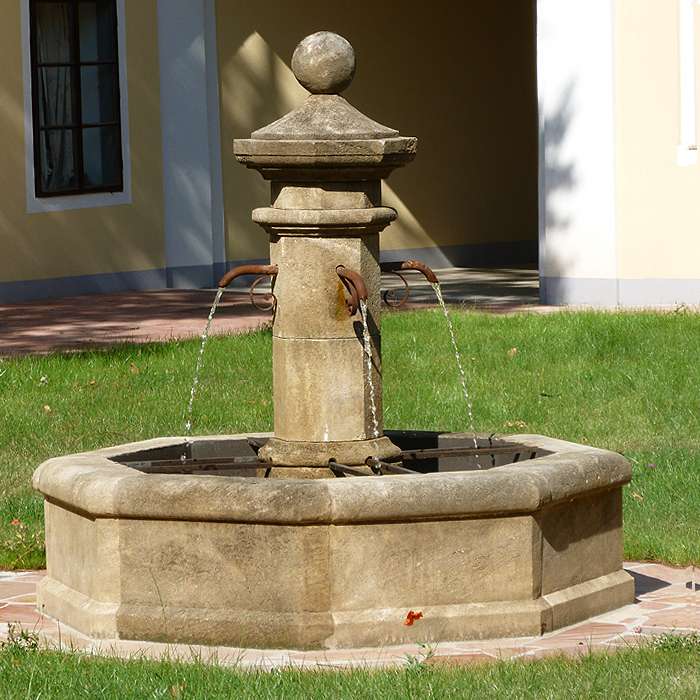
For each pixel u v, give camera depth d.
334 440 8.50
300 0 26.33
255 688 6.66
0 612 8.30
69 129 23.48
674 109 20.19
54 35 23.20
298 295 8.48
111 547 7.68
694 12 20.02
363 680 6.75
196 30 25.05
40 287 23.22
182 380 15.36
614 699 6.49
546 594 7.80
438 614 7.51
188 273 25.22
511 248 29.28
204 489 7.46
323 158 8.20
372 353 8.59
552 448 8.66
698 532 9.70
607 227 20.61
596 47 20.50
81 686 6.73
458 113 28.22
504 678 6.78
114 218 24.16
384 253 27.25
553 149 20.94
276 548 7.42
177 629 7.55
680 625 7.88
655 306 20.39
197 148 25.20
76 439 12.82
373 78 26.91
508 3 28.89
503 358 16.08
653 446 12.30
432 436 9.34
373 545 7.44
